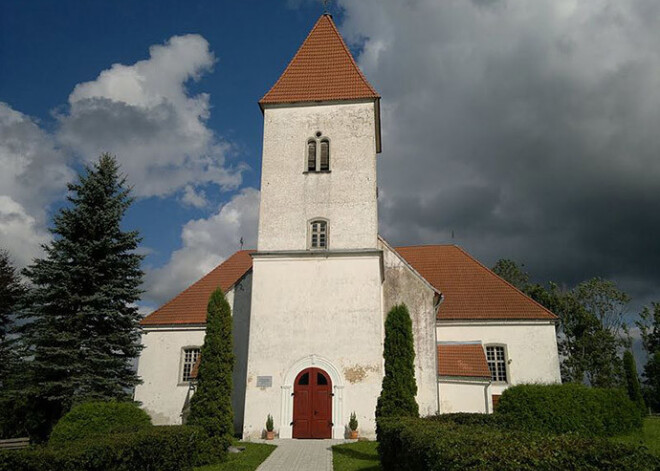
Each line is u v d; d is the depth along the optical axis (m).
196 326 29.69
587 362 56.09
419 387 25.27
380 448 15.42
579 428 19.88
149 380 29.23
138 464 12.84
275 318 22.98
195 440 16.44
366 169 24.48
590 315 57.22
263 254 23.64
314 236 24.14
